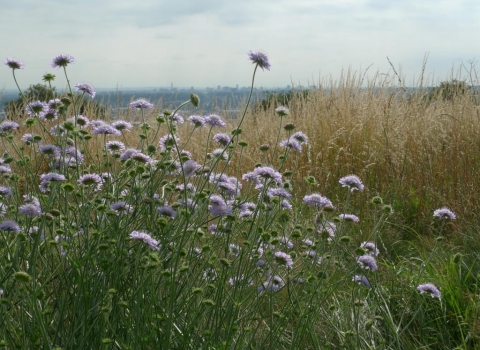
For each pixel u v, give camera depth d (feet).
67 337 8.19
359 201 19.34
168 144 11.05
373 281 11.54
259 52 10.02
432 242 17.06
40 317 7.19
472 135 22.16
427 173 20.36
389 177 21.42
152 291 7.95
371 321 9.86
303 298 10.03
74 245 8.95
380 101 25.85
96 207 9.86
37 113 11.76
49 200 9.61
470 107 24.30
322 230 11.52
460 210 18.28
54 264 9.66
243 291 9.61
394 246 16.24
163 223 8.98
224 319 8.75
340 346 9.77
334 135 23.47
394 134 22.71
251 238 9.99
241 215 11.26
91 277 8.24
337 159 21.45
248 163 22.88
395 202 19.43
